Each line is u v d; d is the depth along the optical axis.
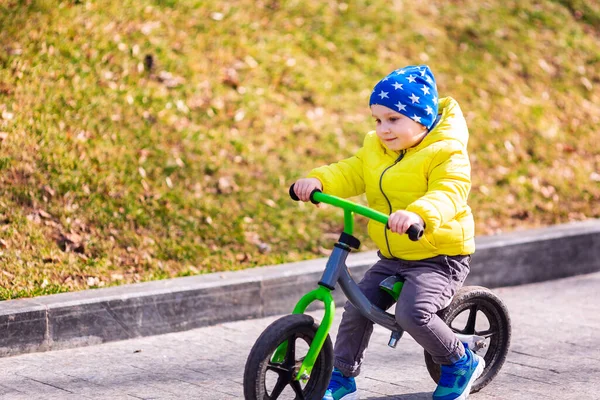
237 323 9.58
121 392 7.36
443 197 6.21
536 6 19.23
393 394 7.48
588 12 19.66
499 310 7.42
